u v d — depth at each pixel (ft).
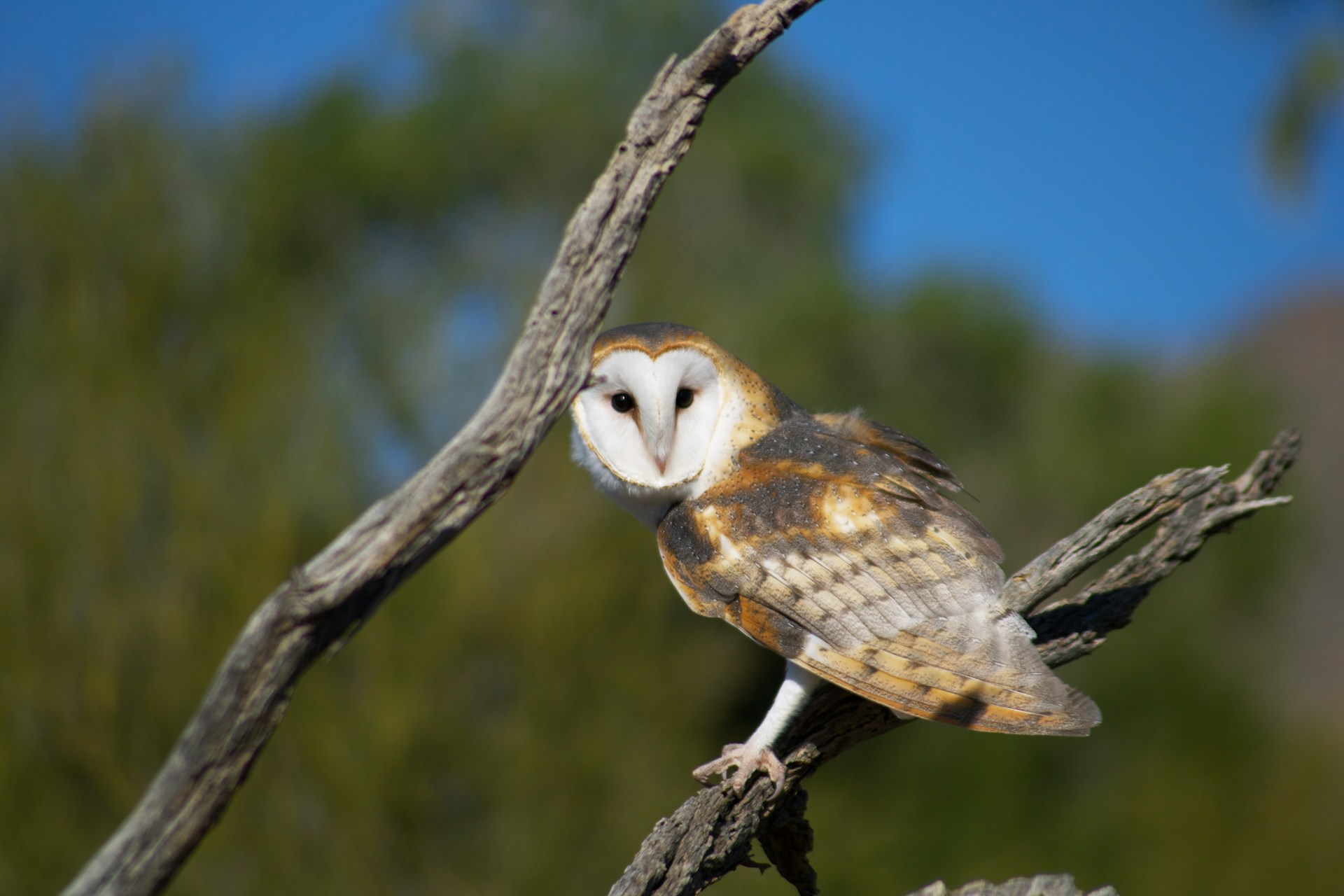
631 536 49.49
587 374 8.06
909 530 15.47
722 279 73.20
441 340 62.75
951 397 68.08
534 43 82.79
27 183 52.24
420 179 71.56
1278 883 56.70
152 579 45.98
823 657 14.88
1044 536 66.64
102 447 46.44
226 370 50.55
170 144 56.54
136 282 50.80
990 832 55.21
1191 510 16.07
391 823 43.50
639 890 12.61
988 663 14.12
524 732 45.37
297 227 66.49
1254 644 67.72
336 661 44.80
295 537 47.44
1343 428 115.34
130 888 6.66
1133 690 63.16
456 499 7.48
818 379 62.08
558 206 77.61
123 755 43.86
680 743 48.06
